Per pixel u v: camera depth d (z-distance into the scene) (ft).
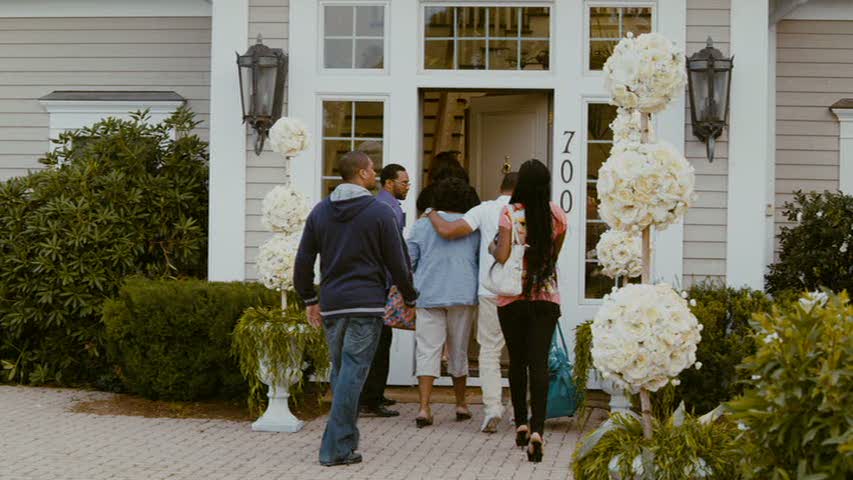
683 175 15.90
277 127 25.81
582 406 25.48
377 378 26.94
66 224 31.22
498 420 25.20
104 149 33.01
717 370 24.88
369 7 30.60
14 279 31.35
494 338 25.35
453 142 33.24
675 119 29.71
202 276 32.83
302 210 25.70
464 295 25.53
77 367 32.07
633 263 24.75
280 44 30.73
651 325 15.46
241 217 30.66
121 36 36.91
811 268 31.32
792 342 13.50
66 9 36.99
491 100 32.65
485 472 21.29
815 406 13.28
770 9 33.68
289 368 25.11
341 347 21.83
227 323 27.81
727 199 29.66
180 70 36.86
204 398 28.86
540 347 22.31
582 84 30.09
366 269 21.58
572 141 30.09
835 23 35.09
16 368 32.07
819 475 13.05
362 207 21.52
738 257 29.60
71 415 27.20
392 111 30.45
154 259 32.24
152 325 27.94
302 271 22.07
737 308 25.98
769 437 13.62
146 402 28.89
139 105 36.73
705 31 29.89
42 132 37.06
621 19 30.19
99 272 30.99
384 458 22.48
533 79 30.25
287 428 25.26
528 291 22.15
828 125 35.01
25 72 37.14
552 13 30.30
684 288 29.63
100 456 22.41
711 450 15.31
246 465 21.67
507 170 32.27
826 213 31.35
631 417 16.65
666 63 16.48
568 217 30.01
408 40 30.45
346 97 30.60
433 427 25.90
